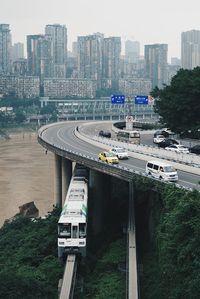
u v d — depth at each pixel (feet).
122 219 289.33
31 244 248.52
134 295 159.63
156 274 188.75
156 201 218.79
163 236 181.37
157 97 455.22
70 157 318.04
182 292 151.64
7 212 403.75
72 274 189.26
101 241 263.29
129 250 202.39
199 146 359.46
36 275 200.23
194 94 401.49
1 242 275.59
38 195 460.14
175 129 422.41
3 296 168.14
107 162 290.15
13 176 555.69
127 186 327.47
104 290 189.47
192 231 162.20
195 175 259.39
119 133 475.31
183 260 158.30
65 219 216.95
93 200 292.40
